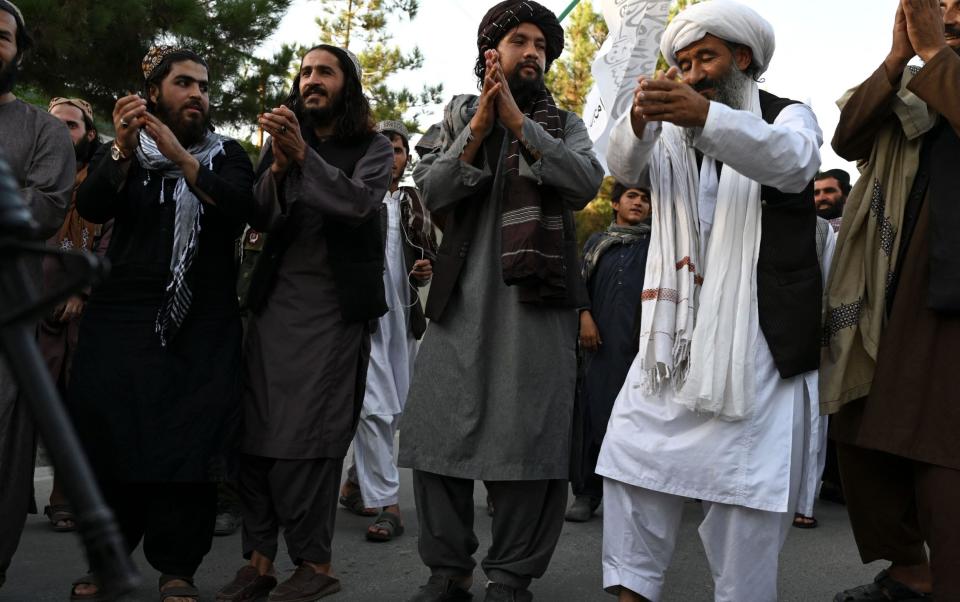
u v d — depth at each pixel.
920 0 2.88
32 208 3.33
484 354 3.38
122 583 0.94
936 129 3.02
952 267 2.84
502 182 3.44
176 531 3.44
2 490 3.28
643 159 3.00
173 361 3.40
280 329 3.60
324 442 3.54
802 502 3.40
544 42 3.50
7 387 3.26
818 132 3.01
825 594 3.92
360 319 3.62
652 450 2.91
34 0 7.25
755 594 2.88
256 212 3.59
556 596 3.81
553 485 3.44
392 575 4.07
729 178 2.95
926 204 3.03
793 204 2.91
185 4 7.87
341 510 5.45
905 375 2.96
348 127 3.74
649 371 2.94
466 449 3.33
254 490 3.64
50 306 0.97
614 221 5.89
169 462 3.33
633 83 3.32
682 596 3.86
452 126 3.56
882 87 3.03
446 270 3.45
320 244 3.63
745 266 2.88
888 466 3.31
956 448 2.83
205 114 3.65
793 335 2.86
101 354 3.39
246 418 3.58
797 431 2.92
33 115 3.47
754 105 3.05
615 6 3.51
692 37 3.01
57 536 4.61
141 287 3.42
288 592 3.52
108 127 9.77
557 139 3.34
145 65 3.69
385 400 4.78
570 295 3.45
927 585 3.45
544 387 3.36
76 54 7.74
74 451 0.95
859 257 3.13
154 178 3.48
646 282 3.00
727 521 2.88
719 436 2.85
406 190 5.34
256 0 8.23
